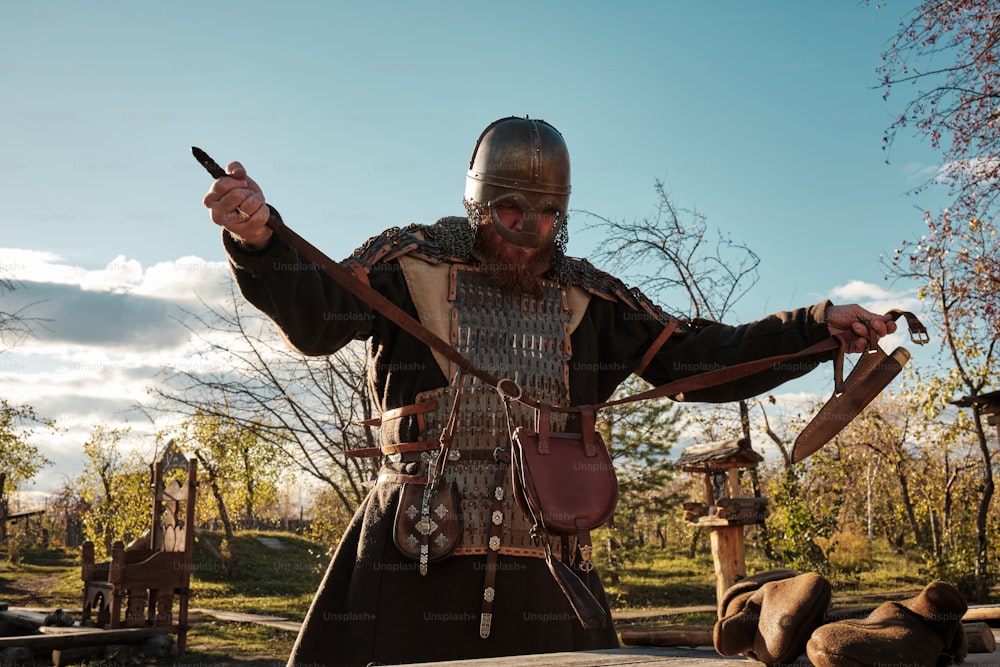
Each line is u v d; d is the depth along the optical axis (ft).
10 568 93.61
